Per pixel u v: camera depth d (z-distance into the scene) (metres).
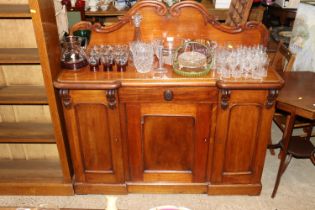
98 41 1.96
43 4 1.61
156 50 1.92
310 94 1.96
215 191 2.11
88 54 1.94
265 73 1.80
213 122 1.86
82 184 2.11
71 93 1.78
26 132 2.02
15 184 2.10
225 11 2.84
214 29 1.94
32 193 2.14
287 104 1.87
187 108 1.82
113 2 3.33
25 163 2.26
